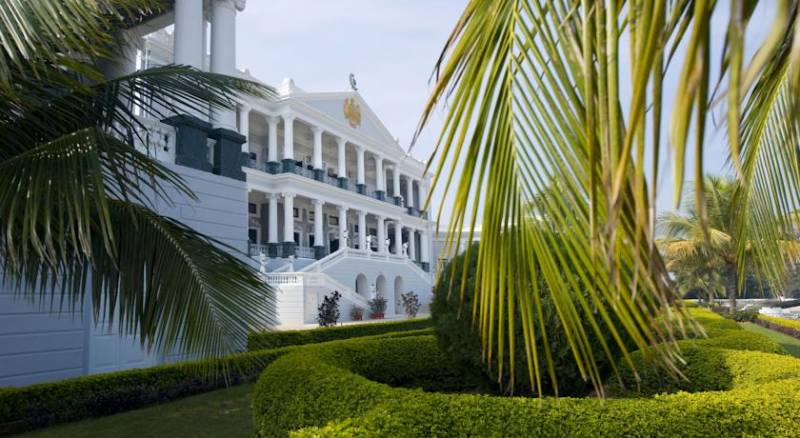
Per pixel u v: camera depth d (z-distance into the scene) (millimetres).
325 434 2594
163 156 7805
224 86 4113
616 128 851
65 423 5379
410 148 1301
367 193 33469
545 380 3984
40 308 6199
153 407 6098
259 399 3488
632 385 4895
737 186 2939
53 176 2766
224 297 3584
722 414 2609
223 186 8484
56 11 2760
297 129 29312
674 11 832
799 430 2508
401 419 2674
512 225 1345
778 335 14867
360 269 26812
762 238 3062
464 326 4125
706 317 9945
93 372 6594
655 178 768
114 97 3885
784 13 583
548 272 1333
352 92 31250
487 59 1228
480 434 2613
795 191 2725
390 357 5789
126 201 3539
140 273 3381
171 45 17375
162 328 3348
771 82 2246
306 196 26344
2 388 5180
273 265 23328
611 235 817
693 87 681
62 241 2619
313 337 11555
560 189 1162
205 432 5055
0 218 2818
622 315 1208
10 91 2881
